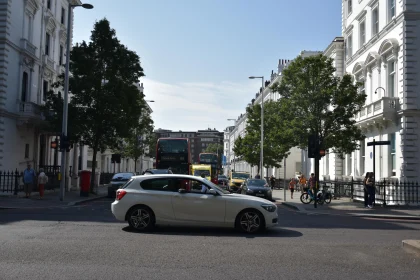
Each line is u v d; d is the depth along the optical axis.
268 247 9.65
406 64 24.75
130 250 8.91
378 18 29.64
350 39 36.59
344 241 10.79
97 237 10.55
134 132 49.47
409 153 24.39
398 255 8.95
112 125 29.89
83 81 29.25
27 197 24.84
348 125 26.28
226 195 11.88
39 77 33.91
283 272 7.25
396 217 18.83
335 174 37.16
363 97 25.80
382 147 27.50
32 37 32.03
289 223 14.95
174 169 34.03
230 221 11.74
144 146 52.06
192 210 11.70
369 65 30.58
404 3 25.05
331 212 20.66
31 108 30.03
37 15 33.00
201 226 12.96
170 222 11.73
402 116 24.77
